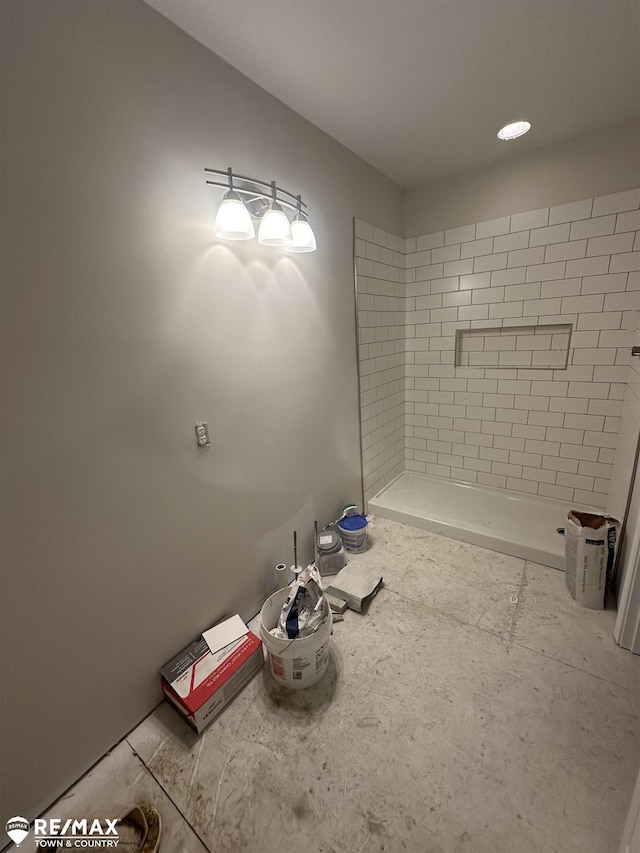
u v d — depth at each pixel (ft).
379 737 3.70
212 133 3.92
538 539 6.43
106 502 3.42
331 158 5.71
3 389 2.69
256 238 4.58
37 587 3.02
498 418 7.89
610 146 5.70
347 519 6.82
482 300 7.45
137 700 3.94
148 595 3.90
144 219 3.41
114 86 3.06
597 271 6.22
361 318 6.91
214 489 4.48
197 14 3.38
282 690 4.26
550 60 4.21
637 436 4.92
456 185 7.18
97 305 3.16
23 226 2.66
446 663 4.46
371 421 7.75
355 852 2.91
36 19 2.58
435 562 6.35
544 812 3.08
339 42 3.81
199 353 4.07
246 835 3.07
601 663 4.35
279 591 4.77
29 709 3.09
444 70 4.31
